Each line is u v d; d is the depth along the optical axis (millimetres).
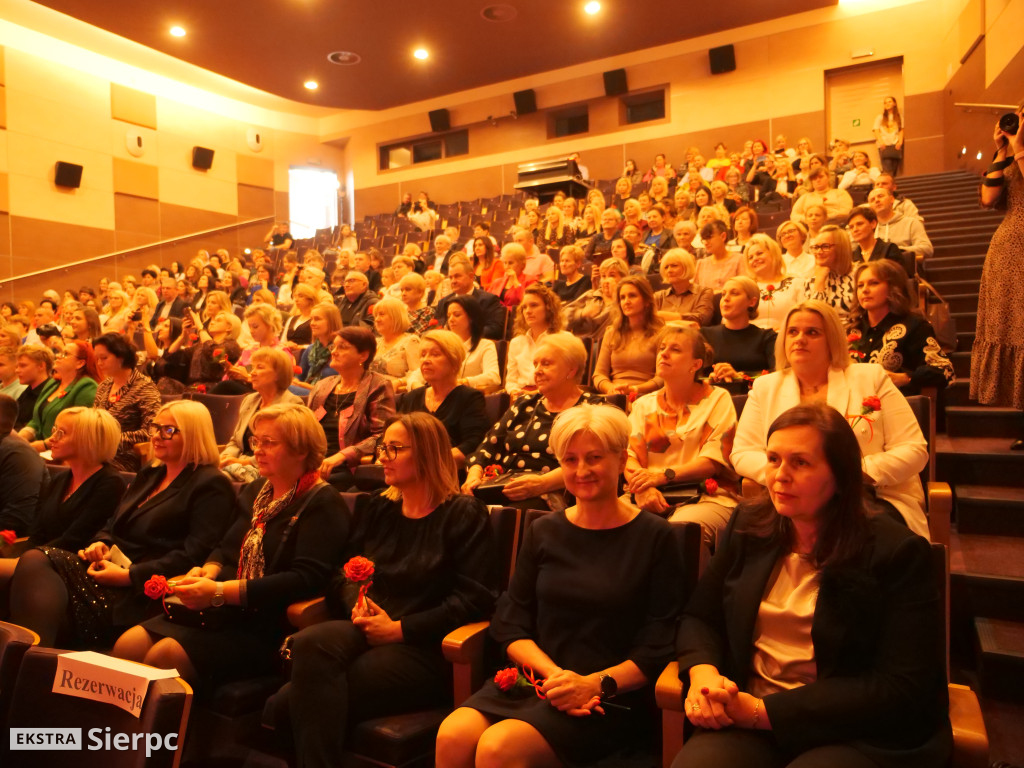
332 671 2031
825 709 1481
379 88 12906
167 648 2260
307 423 2572
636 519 1981
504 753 1692
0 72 11469
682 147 12422
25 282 11469
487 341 4164
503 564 2273
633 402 3014
